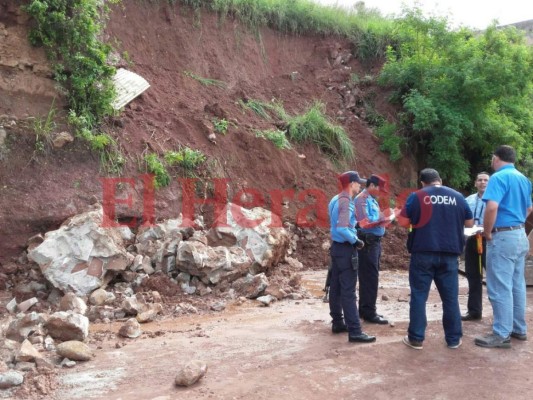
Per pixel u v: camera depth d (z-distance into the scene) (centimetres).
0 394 460
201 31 1482
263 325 669
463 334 611
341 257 589
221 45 1512
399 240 1227
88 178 979
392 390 461
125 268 830
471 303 669
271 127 1340
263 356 540
